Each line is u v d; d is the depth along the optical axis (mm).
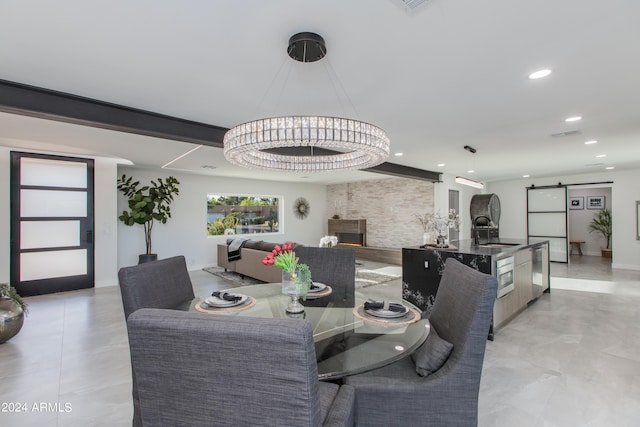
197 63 2184
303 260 2965
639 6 1595
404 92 2709
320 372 1402
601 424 1972
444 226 4262
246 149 2084
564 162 6199
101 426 1967
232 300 2156
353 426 1395
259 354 778
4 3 1528
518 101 2924
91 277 5531
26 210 4961
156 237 7105
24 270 4953
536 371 2635
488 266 3375
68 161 5301
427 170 7273
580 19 1704
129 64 2184
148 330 836
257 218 9094
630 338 3328
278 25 1754
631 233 7402
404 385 1462
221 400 831
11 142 4469
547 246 5238
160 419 896
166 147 4707
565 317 4008
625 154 5371
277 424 802
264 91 2672
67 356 2910
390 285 5742
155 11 1617
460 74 2375
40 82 2438
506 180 9328
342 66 2242
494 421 2000
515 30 1812
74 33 1806
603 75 2393
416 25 1761
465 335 1464
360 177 8609
